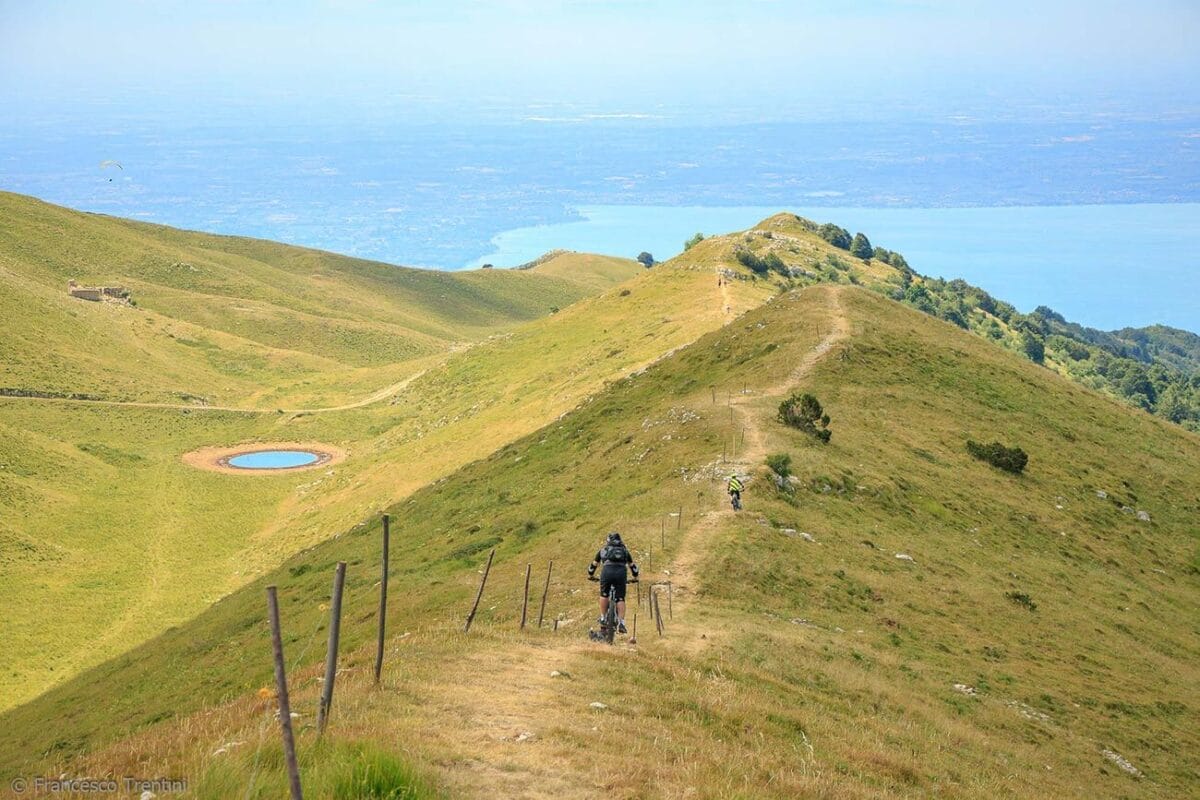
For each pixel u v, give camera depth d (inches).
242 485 4589.1
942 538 1715.1
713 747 556.4
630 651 802.2
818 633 1109.1
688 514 1520.7
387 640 815.1
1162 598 1851.6
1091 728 1084.5
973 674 1145.4
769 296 5009.8
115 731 1609.3
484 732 501.4
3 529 3585.1
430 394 5644.7
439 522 2554.1
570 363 4601.4
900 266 7544.3
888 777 634.8
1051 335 7657.5
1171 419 6378.0
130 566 3489.2
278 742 432.8
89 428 5369.1
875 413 2381.9
